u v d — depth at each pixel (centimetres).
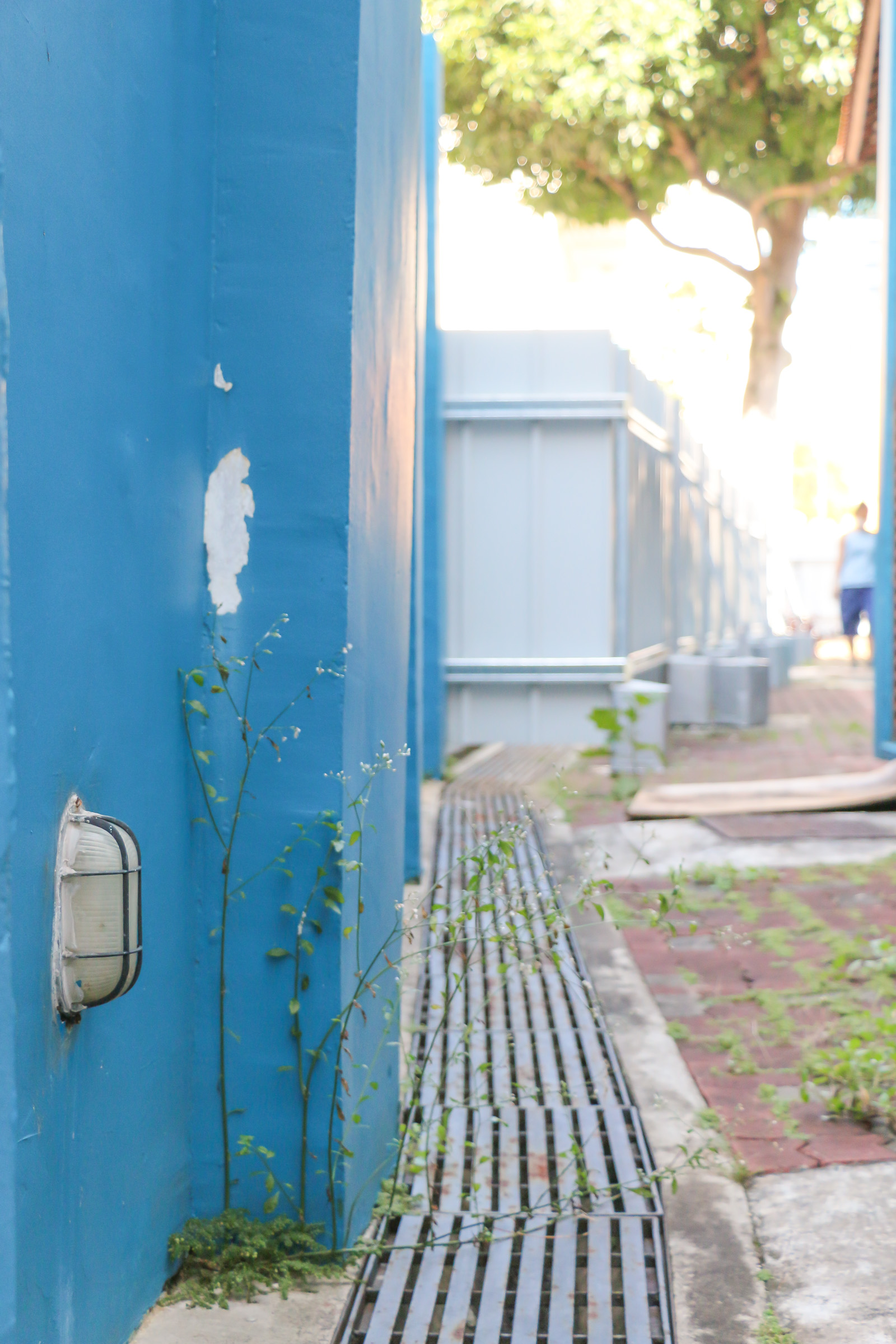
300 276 265
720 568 1706
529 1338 239
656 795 755
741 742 1052
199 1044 271
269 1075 271
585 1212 284
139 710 231
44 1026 183
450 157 1870
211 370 267
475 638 1029
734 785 777
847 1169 301
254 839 269
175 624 252
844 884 555
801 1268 261
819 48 1677
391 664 317
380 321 296
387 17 296
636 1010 418
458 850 631
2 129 165
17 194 170
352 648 272
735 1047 380
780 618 2130
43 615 182
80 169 195
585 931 509
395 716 326
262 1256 263
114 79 209
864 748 980
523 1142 327
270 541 268
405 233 332
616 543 1016
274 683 268
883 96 945
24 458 175
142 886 235
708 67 1691
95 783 207
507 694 1034
